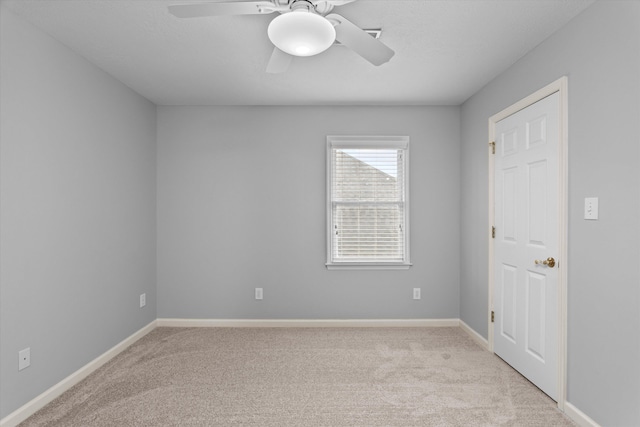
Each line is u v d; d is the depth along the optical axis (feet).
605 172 6.24
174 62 9.19
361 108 12.86
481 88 11.09
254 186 12.83
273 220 12.85
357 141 12.78
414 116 12.87
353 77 10.22
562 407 7.29
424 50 8.52
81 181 8.78
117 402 7.66
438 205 12.89
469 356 10.17
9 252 6.77
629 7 5.74
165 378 8.79
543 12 6.86
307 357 10.09
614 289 6.06
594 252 6.49
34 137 7.34
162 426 6.81
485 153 10.85
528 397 7.88
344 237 12.86
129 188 10.99
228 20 7.23
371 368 9.38
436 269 12.91
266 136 12.82
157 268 12.82
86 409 7.38
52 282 7.82
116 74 9.95
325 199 12.86
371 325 12.82
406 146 12.78
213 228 12.82
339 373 9.08
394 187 12.90
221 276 12.83
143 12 6.91
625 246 5.84
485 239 10.87
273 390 8.20
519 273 9.05
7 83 6.73
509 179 9.53
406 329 12.55
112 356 10.01
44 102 7.60
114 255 10.19
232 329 12.54
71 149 8.43
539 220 8.20
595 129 6.46
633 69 5.68
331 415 7.18
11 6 6.64
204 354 10.30
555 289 7.64
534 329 8.39
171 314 12.85
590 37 6.58
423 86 10.95
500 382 8.59
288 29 5.19
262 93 11.57
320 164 12.86
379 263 12.76
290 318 12.88
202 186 12.82
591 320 6.57
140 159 11.66
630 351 5.76
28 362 7.18
